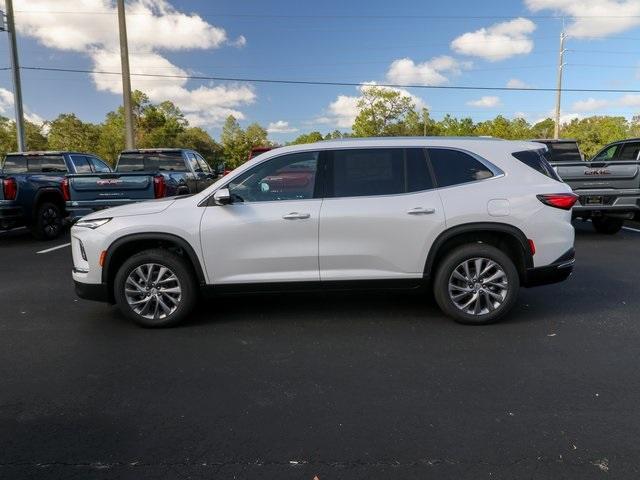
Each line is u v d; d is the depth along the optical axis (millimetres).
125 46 21156
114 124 70000
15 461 2977
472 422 3328
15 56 19766
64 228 13461
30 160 13078
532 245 5086
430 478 2770
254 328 5227
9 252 9984
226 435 3223
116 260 5297
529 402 3582
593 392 3717
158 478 2803
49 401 3709
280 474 2824
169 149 13109
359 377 4039
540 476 2771
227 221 5066
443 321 5352
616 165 9922
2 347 4797
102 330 5246
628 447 3021
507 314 5559
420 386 3861
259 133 90312
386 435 3191
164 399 3721
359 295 6340
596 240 10531
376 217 5035
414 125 82750
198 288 5258
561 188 5199
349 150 5207
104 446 3123
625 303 5906
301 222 5043
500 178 5168
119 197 9969
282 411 3516
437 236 5062
